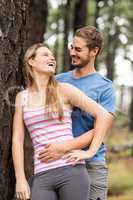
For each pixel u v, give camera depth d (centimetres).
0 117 536
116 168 2188
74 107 536
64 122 505
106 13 3256
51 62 517
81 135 527
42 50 517
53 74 517
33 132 505
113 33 3519
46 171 498
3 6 538
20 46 564
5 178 550
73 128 549
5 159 547
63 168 497
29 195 502
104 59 3703
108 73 3509
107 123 514
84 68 570
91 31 562
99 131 510
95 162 556
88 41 559
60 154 498
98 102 559
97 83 564
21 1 560
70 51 571
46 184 498
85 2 1944
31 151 772
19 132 513
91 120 546
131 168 2277
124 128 4422
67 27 2367
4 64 539
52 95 505
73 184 496
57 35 3083
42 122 501
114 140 3425
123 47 3716
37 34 1191
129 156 2694
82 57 561
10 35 547
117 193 1636
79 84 567
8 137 547
